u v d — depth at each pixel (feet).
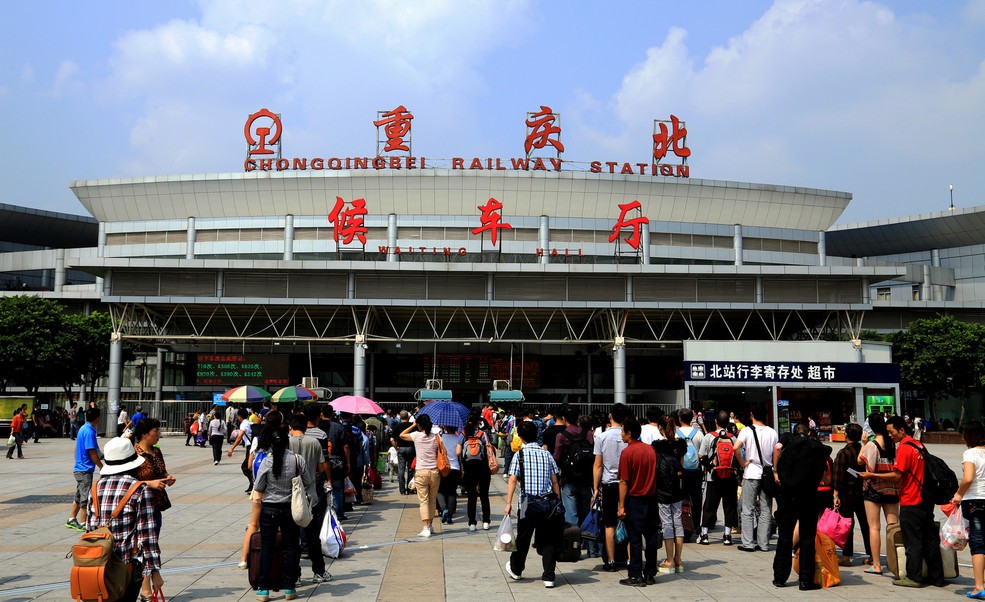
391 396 174.91
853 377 134.31
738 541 40.88
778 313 150.30
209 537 39.99
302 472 27.50
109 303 137.18
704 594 28.37
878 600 27.63
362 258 177.06
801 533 29.53
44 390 204.13
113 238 207.72
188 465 84.94
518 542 30.09
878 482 32.63
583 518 36.09
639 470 30.30
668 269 140.67
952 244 286.05
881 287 276.62
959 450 123.75
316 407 39.60
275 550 27.48
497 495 64.64
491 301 139.44
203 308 150.20
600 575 31.86
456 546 38.34
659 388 173.99
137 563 23.81
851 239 310.04
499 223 158.92
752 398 139.13
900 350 180.75
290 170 198.70
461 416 47.50
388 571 32.12
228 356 150.20
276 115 205.05
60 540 38.37
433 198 198.08
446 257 186.60
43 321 163.32
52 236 292.81
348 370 173.58
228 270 138.51
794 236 213.25
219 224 203.21
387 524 45.70
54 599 26.50
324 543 30.37
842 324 151.12
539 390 175.32
